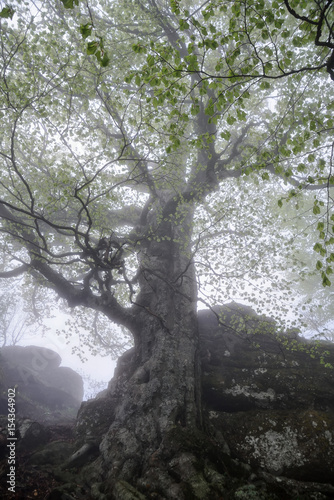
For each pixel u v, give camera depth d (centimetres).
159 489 774
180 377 1066
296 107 1208
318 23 536
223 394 1130
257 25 604
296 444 925
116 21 1454
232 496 727
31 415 1714
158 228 1501
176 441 873
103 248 1079
